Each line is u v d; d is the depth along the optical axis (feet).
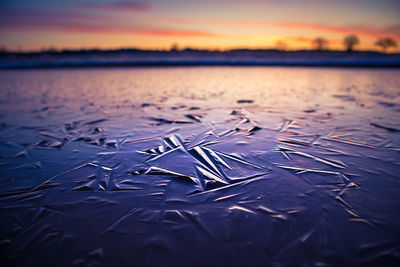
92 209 1.13
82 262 0.94
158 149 1.62
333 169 1.36
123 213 1.11
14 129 1.99
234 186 1.25
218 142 1.70
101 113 2.43
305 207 1.12
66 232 1.03
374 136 1.74
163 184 1.28
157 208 1.13
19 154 1.57
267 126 1.98
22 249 0.98
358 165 1.39
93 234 1.02
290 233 1.01
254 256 0.94
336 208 1.11
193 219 1.08
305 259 0.94
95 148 1.65
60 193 1.23
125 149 1.62
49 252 0.97
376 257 0.94
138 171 1.38
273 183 1.26
